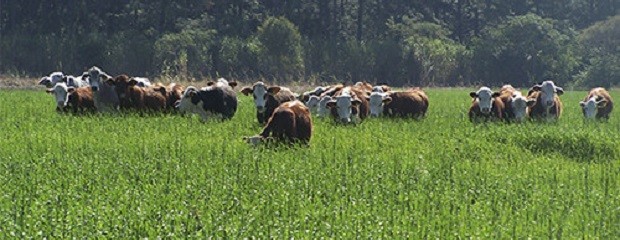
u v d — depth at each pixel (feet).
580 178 57.06
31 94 147.54
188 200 46.32
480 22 352.69
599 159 68.59
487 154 67.10
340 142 69.87
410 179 54.03
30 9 285.84
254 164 57.41
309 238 38.81
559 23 336.90
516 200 48.80
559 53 295.89
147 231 39.45
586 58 319.27
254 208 44.29
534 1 381.60
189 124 82.58
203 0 305.12
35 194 46.85
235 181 51.70
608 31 331.77
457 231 41.22
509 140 74.95
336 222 41.86
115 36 262.26
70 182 50.03
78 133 73.36
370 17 326.44
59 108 97.25
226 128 79.56
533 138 75.25
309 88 247.09
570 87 286.66
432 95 179.73
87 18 284.61
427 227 41.11
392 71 283.38
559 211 46.03
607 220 43.96
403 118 97.86
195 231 39.68
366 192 49.26
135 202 44.83
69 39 256.73
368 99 96.27
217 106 93.66
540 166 62.39
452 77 291.17
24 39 253.44
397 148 68.18
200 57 259.60
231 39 268.21
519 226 42.14
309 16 316.60
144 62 253.65
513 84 292.81
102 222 40.42
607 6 398.21
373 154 64.49
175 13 294.25
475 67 293.64
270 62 264.11
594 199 49.55
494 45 296.51
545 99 99.40
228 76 257.34
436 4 355.15
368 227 40.45
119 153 60.85
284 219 42.06
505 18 357.41
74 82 118.42
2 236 38.22
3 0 286.05
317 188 50.01
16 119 87.30
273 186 50.34
